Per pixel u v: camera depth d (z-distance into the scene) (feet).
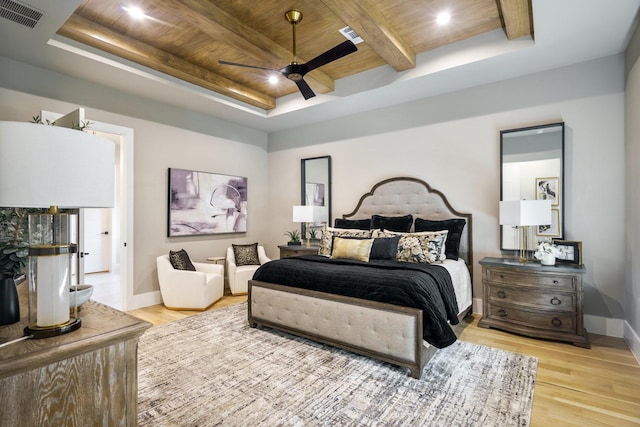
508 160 11.94
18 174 2.83
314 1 8.87
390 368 7.98
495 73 11.58
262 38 10.47
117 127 12.88
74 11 8.75
